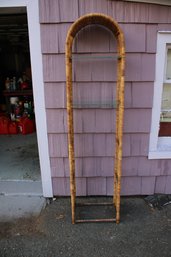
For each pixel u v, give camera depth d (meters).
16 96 4.70
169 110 2.22
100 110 2.03
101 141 2.12
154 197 2.29
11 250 1.74
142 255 1.69
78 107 2.01
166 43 1.89
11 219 2.05
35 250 1.74
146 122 2.08
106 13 1.80
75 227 1.95
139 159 2.20
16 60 5.29
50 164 2.20
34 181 2.59
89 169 2.22
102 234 1.88
